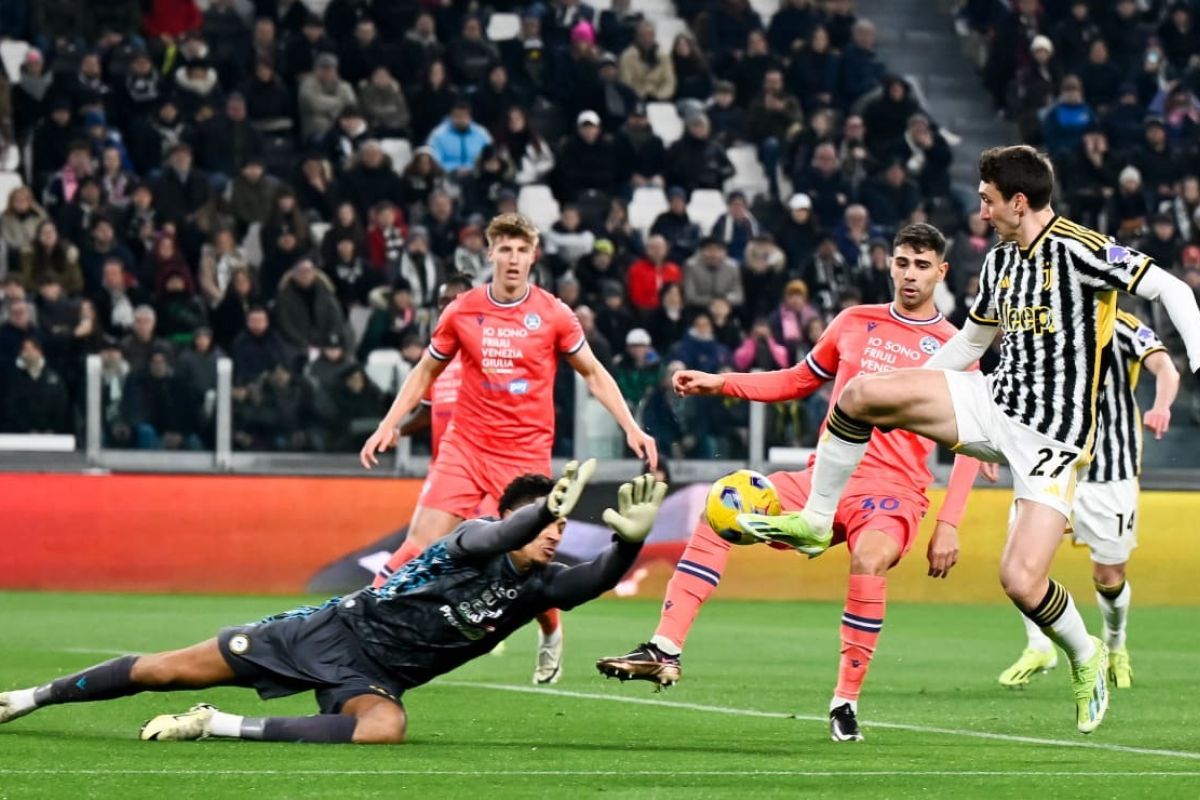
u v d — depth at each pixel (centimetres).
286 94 5584
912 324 2045
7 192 5400
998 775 1608
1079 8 6325
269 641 1736
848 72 6059
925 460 2003
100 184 5184
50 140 5344
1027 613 1756
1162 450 4550
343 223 4950
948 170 5966
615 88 5844
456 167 5588
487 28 6103
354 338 4747
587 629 3625
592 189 5616
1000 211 1734
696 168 5738
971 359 1858
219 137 5369
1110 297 1730
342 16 5803
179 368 4306
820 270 5278
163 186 5128
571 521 4300
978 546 4578
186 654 1744
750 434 4400
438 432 2709
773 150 5866
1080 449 1728
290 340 4625
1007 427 1734
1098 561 2650
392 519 4388
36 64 5478
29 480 4275
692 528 4394
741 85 6034
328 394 4366
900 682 2684
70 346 4434
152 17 5738
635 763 1664
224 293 4844
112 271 4847
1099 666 1800
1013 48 6319
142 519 4306
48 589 4281
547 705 2259
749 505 1842
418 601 1722
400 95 5694
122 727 1895
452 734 1908
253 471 4353
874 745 1862
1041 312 1725
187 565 4316
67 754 1653
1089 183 5797
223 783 1480
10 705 1791
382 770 1567
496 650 3194
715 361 4775
